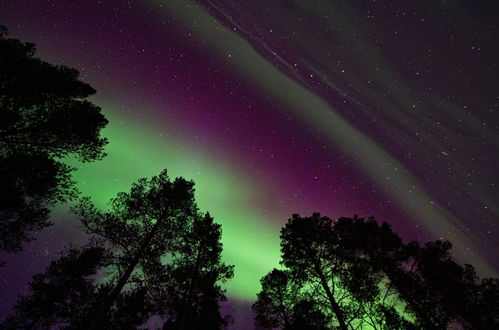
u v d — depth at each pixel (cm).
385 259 1110
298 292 1247
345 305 1062
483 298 937
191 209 1288
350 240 1162
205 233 1377
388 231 1149
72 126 827
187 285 1234
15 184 778
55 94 825
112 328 1470
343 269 1111
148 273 1099
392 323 1002
